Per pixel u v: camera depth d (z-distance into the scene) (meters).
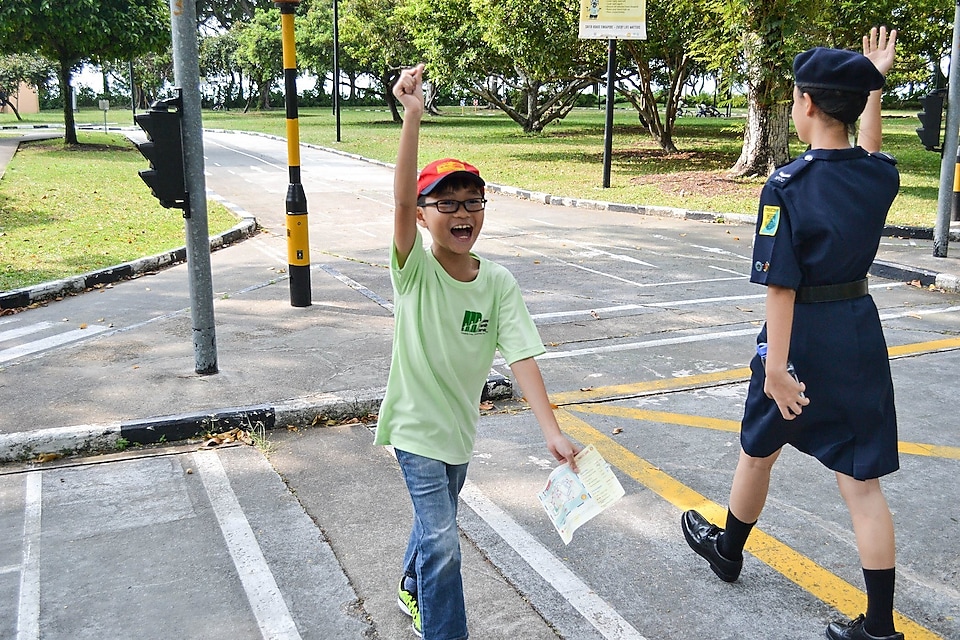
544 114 40.50
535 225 14.10
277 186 19.69
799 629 3.30
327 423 5.47
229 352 6.71
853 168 2.92
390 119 49.97
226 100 74.38
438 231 2.80
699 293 9.27
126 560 3.81
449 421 2.91
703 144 29.84
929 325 7.91
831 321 2.95
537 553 3.87
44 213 14.26
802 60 2.99
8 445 4.87
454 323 2.87
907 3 18.45
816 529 4.09
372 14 38.84
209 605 3.47
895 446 3.00
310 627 3.32
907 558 3.81
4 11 22.77
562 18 23.39
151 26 25.17
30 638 3.24
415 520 3.17
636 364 6.75
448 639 2.80
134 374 6.11
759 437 3.22
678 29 23.22
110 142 29.73
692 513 3.77
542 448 5.11
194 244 5.89
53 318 8.20
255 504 4.36
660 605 3.46
